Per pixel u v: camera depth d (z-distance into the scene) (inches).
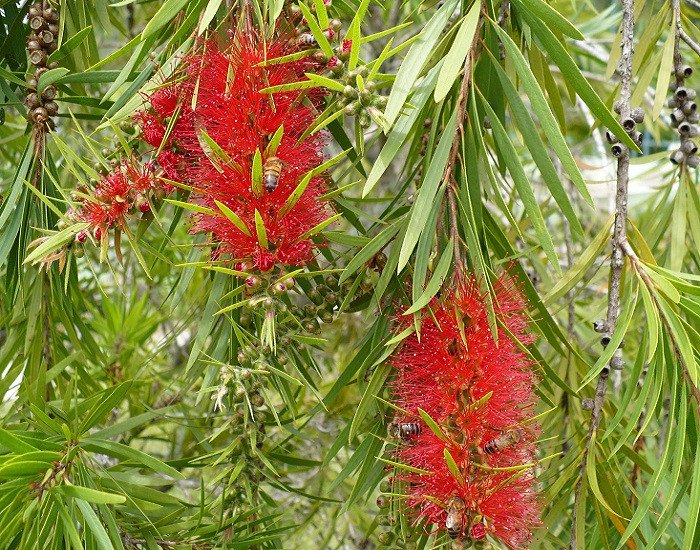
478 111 18.0
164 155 17.0
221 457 17.6
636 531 18.5
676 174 21.6
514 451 15.9
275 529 19.3
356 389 29.6
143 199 16.8
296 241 15.8
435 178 16.0
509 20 19.1
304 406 30.9
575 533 18.3
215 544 18.4
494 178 16.2
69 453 16.5
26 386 17.6
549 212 30.3
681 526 20.6
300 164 16.1
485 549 15.5
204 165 16.4
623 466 21.5
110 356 28.1
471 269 17.2
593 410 17.9
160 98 17.0
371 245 16.9
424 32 16.2
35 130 19.0
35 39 18.8
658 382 16.4
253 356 16.8
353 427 16.8
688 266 23.5
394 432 17.1
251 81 16.0
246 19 16.7
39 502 15.7
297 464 20.4
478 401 15.3
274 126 15.9
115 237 17.0
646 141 38.9
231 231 15.8
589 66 34.9
